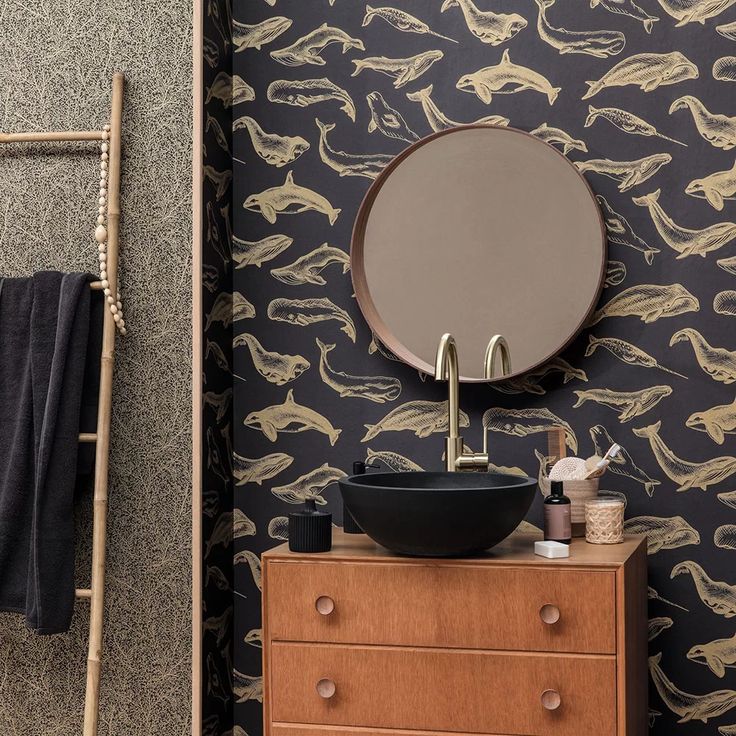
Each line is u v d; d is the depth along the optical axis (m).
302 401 2.29
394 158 2.23
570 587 1.67
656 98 2.13
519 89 2.21
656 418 2.11
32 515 2.04
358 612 1.75
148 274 2.15
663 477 2.10
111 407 2.13
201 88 2.13
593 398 2.14
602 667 1.65
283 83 2.33
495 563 1.70
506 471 2.17
